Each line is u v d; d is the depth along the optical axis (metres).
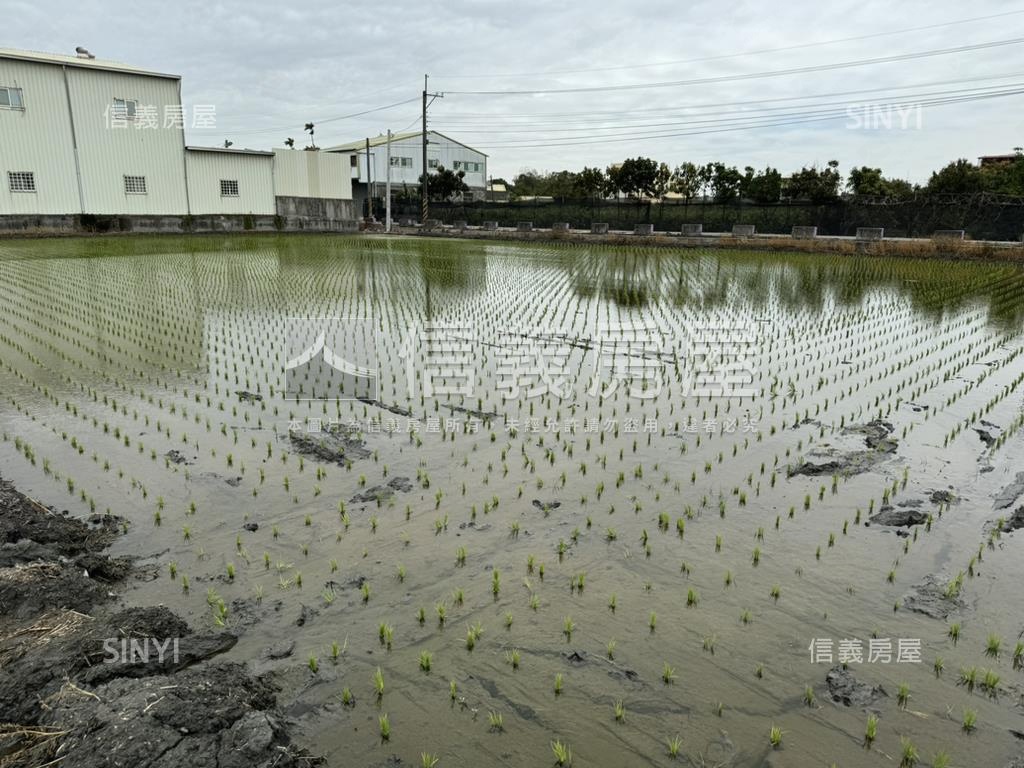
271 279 19.83
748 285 19.80
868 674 4.05
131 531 5.53
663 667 4.09
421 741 3.55
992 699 3.87
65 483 6.35
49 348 11.23
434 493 6.28
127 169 34.03
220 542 5.39
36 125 30.75
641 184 42.66
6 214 30.50
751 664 4.12
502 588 4.85
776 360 11.13
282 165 40.75
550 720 3.69
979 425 8.17
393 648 4.23
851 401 9.06
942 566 5.18
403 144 59.81
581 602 4.70
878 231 30.61
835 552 5.36
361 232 44.00
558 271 23.00
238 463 6.85
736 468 6.92
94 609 4.51
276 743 3.38
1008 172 34.81
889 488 6.47
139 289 17.55
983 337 12.84
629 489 6.43
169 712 3.48
